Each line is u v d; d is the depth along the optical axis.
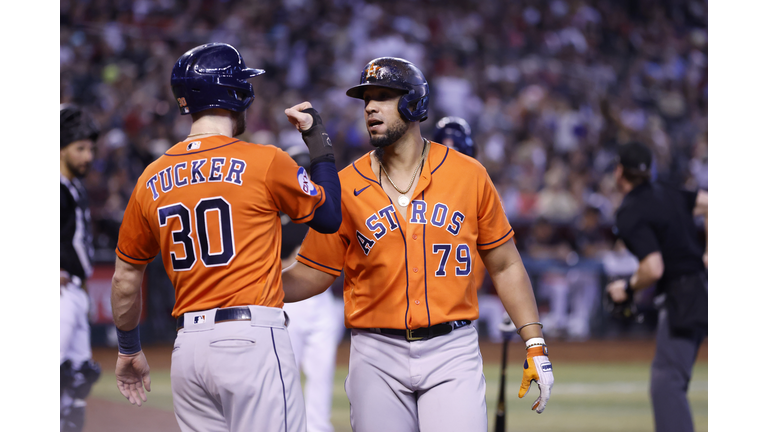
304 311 19.94
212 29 66.31
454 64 68.94
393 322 11.50
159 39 63.03
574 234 54.12
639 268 17.73
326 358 20.16
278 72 65.44
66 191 17.06
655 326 51.22
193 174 10.56
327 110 62.16
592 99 71.06
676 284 17.59
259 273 10.52
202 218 10.45
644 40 81.12
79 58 59.75
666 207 17.69
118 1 63.72
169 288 43.09
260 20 68.06
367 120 11.77
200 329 10.36
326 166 11.43
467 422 11.10
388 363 11.56
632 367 38.88
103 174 49.03
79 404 17.06
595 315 50.16
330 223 11.06
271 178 10.56
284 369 10.48
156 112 55.84
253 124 58.00
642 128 69.88
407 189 11.86
